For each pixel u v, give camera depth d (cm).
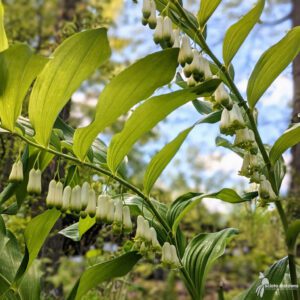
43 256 44
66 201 23
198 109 32
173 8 25
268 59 24
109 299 40
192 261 29
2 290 27
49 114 22
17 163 23
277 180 28
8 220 43
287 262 27
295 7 81
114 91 20
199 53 23
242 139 25
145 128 23
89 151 26
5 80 20
